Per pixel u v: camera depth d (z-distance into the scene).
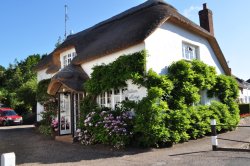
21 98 28.78
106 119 11.09
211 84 14.62
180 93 11.95
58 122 14.27
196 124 12.21
